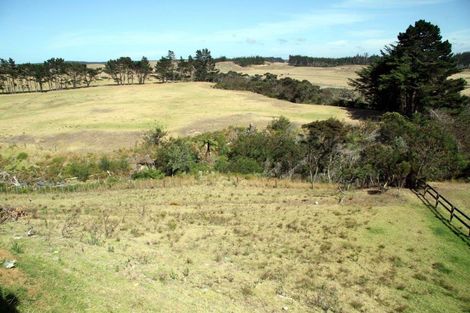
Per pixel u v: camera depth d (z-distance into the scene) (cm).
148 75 14050
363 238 1958
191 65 13425
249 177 3344
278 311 1239
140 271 1323
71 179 3722
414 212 2334
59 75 11769
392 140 3559
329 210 2378
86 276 1162
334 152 3694
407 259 1750
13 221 1855
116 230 1888
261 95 9225
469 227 1944
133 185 3055
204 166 3775
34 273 1082
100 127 5622
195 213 2320
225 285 1373
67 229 1741
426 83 5581
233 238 1920
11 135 5259
